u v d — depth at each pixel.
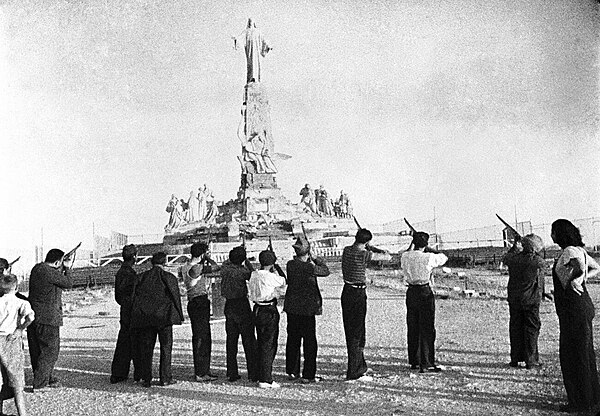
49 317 8.47
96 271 26.81
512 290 8.67
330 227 36.16
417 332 8.70
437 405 6.83
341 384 8.01
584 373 6.50
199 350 8.54
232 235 33.81
